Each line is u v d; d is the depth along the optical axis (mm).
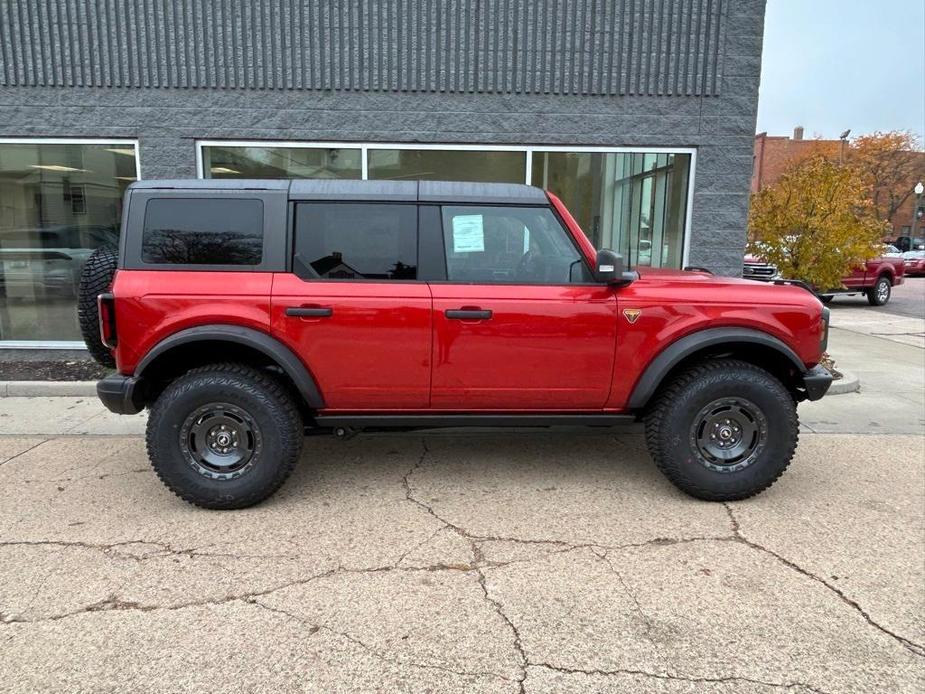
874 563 3062
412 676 2262
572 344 3602
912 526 3467
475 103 6797
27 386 6059
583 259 3639
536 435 5062
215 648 2400
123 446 4727
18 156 6961
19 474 4164
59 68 6621
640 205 7105
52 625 2535
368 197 3588
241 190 3553
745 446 3715
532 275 3645
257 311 3484
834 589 2832
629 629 2537
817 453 4672
